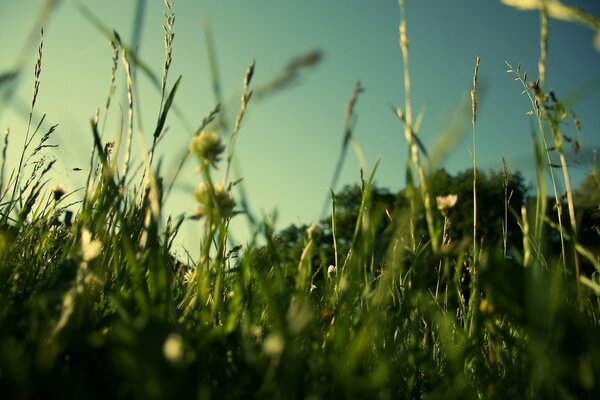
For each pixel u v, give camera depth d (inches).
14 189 21.8
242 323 15.3
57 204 22.3
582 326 12.4
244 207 13.3
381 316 14.2
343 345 13.6
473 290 16.6
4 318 12.6
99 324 13.8
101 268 14.4
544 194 13.8
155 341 10.3
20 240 19.9
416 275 14.8
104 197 14.2
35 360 10.7
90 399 10.7
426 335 18.3
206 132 12.7
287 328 11.4
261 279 13.3
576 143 14.2
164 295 12.9
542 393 13.1
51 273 17.1
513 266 13.9
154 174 13.0
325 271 16.0
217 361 12.9
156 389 9.5
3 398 10.7
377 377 11.9
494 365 15.8
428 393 15.0
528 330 13.4
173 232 15.2
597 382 12.0
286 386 10.6
